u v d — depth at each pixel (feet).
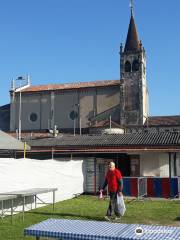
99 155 84.43
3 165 49.67
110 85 231.30
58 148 87.20
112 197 45.16
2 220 42.63
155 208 53.93
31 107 243.19
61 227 24.26
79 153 84.38
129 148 82.48
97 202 61.72
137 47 231.30
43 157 87.86
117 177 45.19
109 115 229.04
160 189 70.95
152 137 87.81
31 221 42.16
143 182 70.79
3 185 49.21
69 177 69.21
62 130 233.96
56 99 239.30
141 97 223.51
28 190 48.73
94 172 76.89
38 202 56.95
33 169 57.00
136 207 55.01
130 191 71.36
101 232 22.59
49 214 47.57
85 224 25.09
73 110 235.61
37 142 95.40
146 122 221.25
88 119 232.32
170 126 209.36
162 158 80.89
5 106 254.88
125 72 229.45
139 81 225.56
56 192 63.57
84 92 235.20
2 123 252.83
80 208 53.67
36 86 251.39
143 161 81.92
